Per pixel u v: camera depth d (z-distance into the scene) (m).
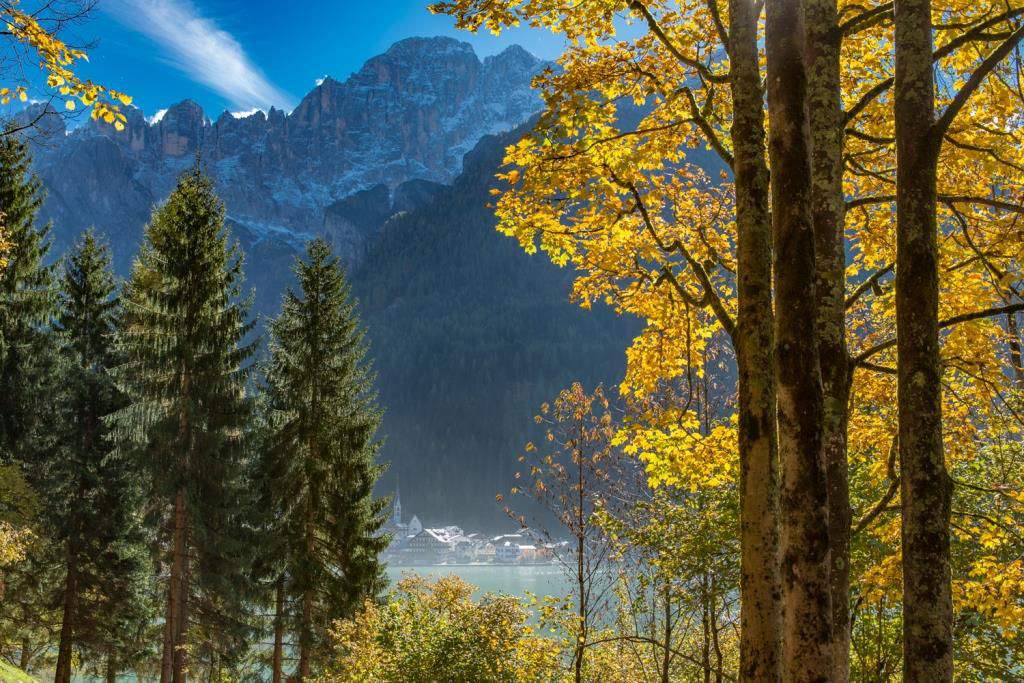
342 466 27.45
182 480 25.12
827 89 6.89
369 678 14.50
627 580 12.23
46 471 26.98
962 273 8.64
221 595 27.05
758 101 6.11
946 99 8.21
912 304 5.35
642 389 9.84
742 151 6.04
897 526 9.42
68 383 28.09
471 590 14.25
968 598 8.46
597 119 7.88
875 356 9.95
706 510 10.99
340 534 27.05
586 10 7.88
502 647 13.13
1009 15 6.23
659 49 8.59
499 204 8.68
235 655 27.81
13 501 17.77
